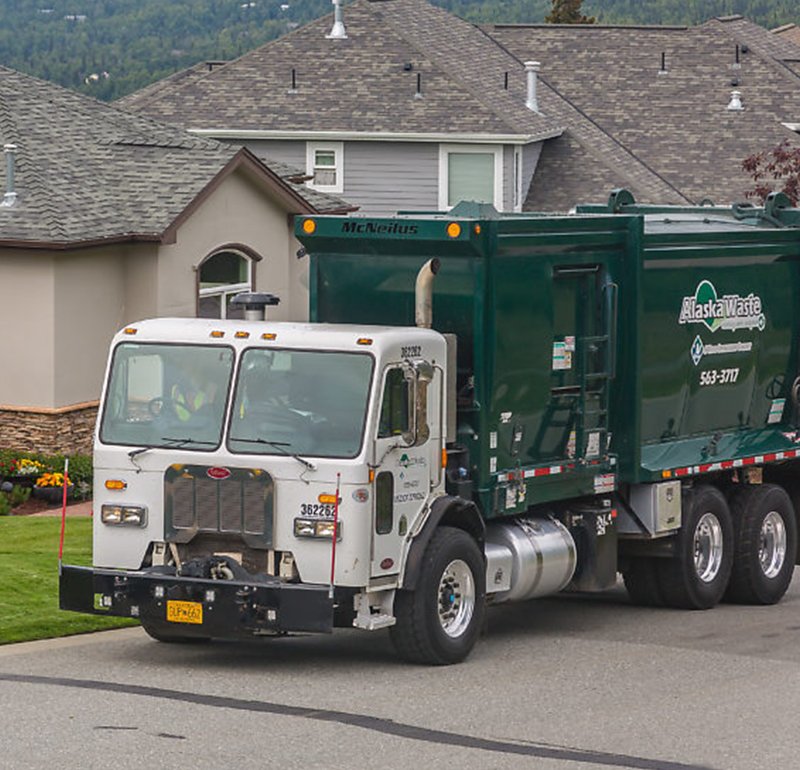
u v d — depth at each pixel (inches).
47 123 1943.9
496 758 770.2
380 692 898.7
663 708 874.8
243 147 1915.6
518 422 1039.0
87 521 1444.4
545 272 1053.2
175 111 3019.2
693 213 1282.0
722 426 1232.8
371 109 2967.5
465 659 994.7
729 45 3420.3
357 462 922.1
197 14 6732.3
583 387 1090.1
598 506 1130.7
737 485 1252.5
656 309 1147.3
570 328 1082.7
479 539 1010.7
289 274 2028.8
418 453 960.3
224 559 944.3
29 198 1748.3
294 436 934.4
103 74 5949.8
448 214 1099.3
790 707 884.0
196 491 949.2
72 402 1740.9
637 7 6289.4
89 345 1761.8
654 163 3139.8
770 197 1275.8
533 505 1079.6
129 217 1787.6
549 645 1053.2
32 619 1052.5
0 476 1608.0
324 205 2103.8
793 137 3164.4
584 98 3307.1
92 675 927.0
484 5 6397.6
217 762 753.6
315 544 928.9
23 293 1716.3
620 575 1362.0
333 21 3137.3
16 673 926.4
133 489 964.6
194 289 1859.0
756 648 1054.4
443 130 2915.8
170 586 941.8
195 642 1035.9
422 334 964.0
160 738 790.5
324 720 831.7
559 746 793.6
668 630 1117.7
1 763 746.8
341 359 936.9
